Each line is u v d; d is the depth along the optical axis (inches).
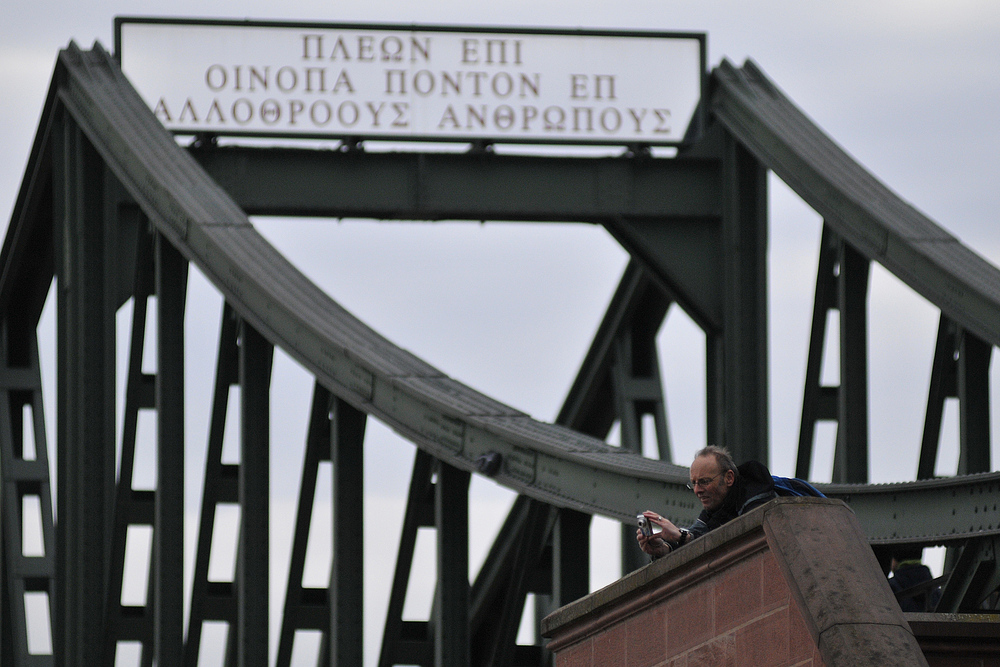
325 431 880.3
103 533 1086.4
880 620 266.5
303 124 1183.6
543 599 1108.5
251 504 897.5
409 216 1198.9
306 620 886.4
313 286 922.7
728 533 295.4
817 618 269.1
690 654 307.3
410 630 840.9
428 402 786.8
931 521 587.8
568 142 1203.9
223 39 1186.0
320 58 1191.6
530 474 733.3
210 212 981.8
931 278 898.7
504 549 1116.5
